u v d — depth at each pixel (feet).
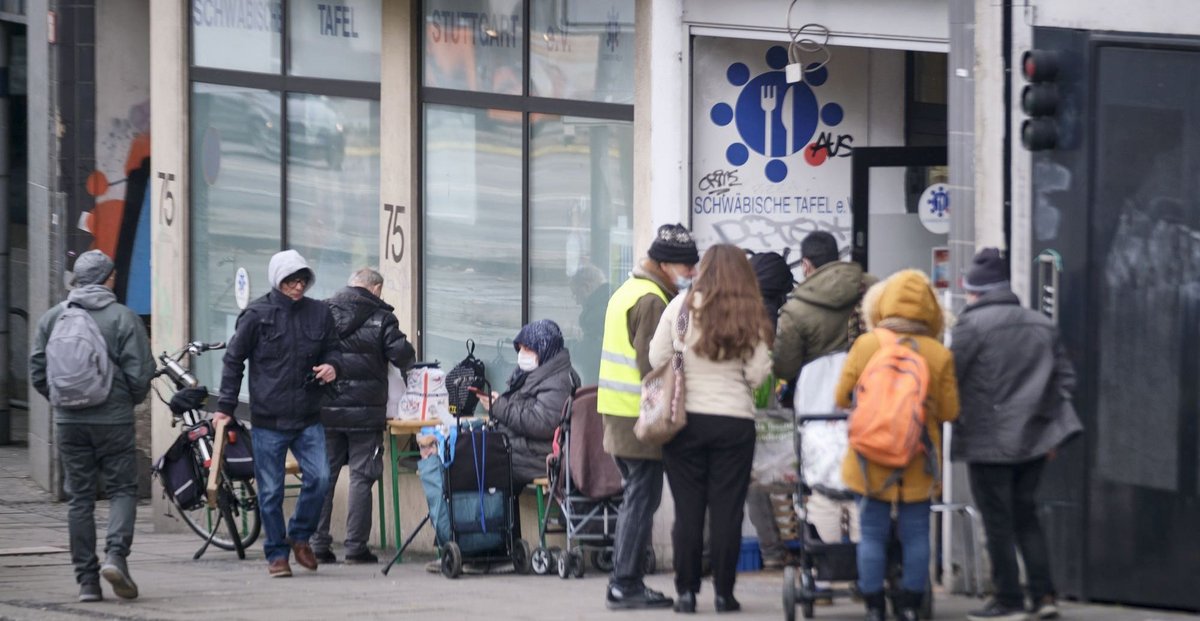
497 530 84.07
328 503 91.97
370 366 91.20
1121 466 67.21
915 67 88.02
